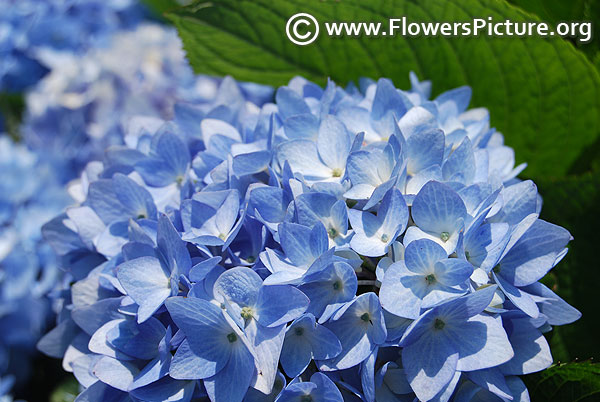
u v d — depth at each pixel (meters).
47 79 0.83
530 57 0.58
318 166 0.51
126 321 0.50
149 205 0.52
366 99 0.55
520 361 0.48
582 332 0.55
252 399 0.48
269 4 0.59
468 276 0.46
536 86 0.59
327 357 0.47
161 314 0.49
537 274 0.49
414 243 0.47
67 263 0.55
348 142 0.50
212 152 0.52
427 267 0.47
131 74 0.82
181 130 0.54
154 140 0.53
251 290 0.48
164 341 0.47
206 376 0.47
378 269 0.48
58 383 0.76
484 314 0.48
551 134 0.60
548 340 0.54
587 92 0.58
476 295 0.46
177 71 0.83
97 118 0.80
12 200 0.73
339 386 0.48
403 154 0.49
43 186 0.75
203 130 0.53
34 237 0.71
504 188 0.50
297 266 0.48
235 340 0.48
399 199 0.48
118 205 0.53
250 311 0.48
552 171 0.61
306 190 0.49
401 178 0.49
